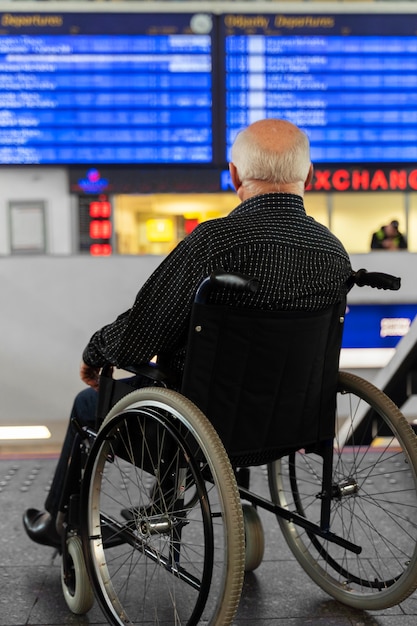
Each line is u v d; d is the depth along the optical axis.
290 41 6.01
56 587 2.12
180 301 1.66
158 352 1.76
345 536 2.43
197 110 5.96
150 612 1.96
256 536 2.17
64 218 7.01
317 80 6.09
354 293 4.01
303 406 1.82
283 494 2.21
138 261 3.94
